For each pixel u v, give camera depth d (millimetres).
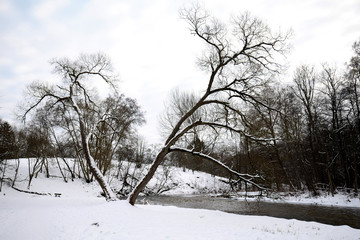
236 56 14602
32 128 31828
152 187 41625
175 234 8312
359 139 26531
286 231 10578
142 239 7523
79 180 36406
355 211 19375
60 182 33875
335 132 28906
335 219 16281
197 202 27766
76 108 18672
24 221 10117
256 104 15055
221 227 10102
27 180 31344
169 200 30047
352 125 27703
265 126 15969
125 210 11898
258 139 14234
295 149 30328
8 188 27594
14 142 30141
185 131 15164
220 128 15930
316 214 18281
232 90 14898
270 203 25672
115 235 7918
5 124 29984
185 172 50844
